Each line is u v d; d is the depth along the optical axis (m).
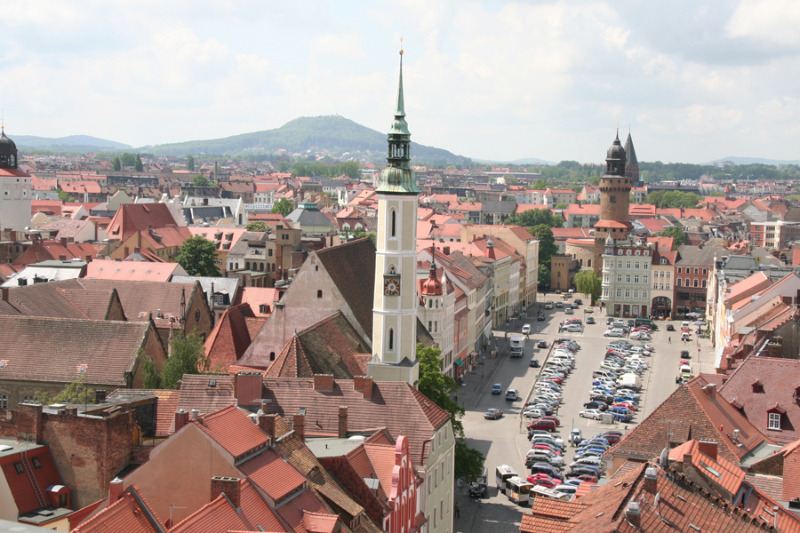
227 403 92.25
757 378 100.88
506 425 160.25
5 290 135.75
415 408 95.50
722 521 55.72
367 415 95.12
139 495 55.88
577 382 195.62
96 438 71.94
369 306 146.75
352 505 71.06
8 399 117.50
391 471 81.75
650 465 58.91
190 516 55.03
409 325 126.12
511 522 113.56
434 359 130.25
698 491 58.78
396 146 126.38
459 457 115.88
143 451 74.50
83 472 72.06
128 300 156.50
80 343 119.44
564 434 153.38
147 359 118.12
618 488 60.59
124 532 52.84
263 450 67.31
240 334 143.88
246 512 59.22
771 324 133.25
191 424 62.97
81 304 148.88
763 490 71.75
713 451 68.94
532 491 120.06
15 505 68.38
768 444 92.56
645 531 50.53
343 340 128.50
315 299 136.12
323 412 94.69
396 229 124.44
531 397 182.12
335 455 78.12
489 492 125.44
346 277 142.00
